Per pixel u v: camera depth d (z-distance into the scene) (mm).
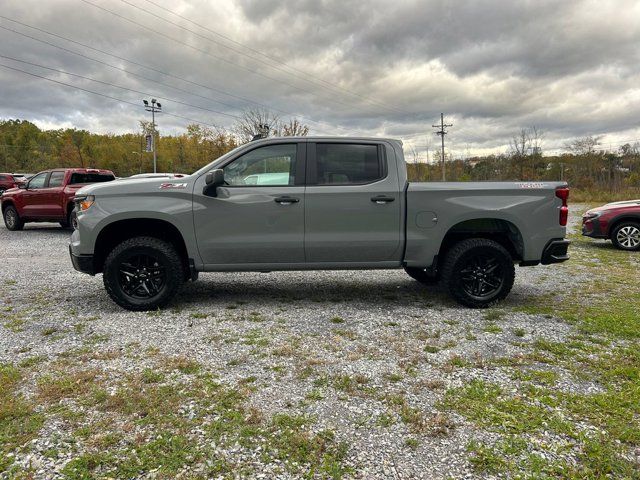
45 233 12422
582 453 2301
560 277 6684
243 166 4832
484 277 4930
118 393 2893
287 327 4266
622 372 3213
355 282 6273
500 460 2248
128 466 2174
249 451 2309
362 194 4754
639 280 6445
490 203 4758
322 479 2107
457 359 3465
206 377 3152
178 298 5363
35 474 2109
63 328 4199
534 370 3285
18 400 2793
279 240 4750
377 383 3086
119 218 4648
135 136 62250
